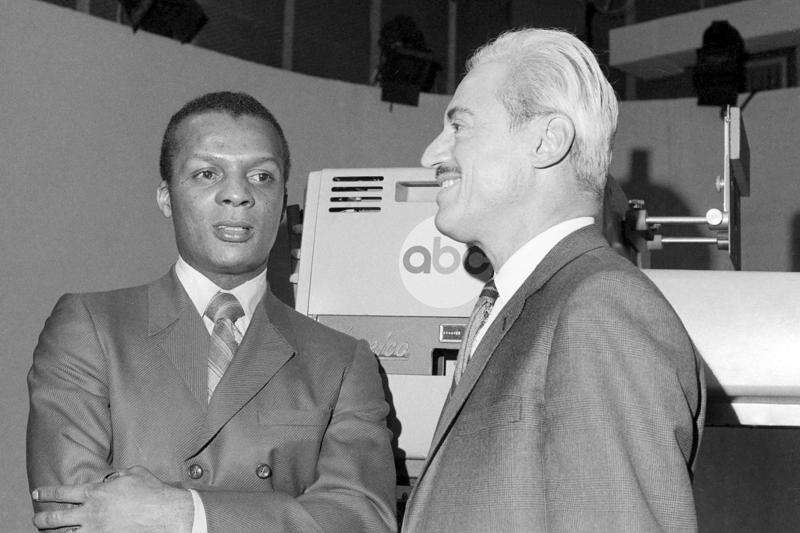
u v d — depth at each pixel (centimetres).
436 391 163
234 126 147
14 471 265
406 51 332
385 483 142
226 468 136
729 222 201
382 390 154
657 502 94
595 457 95
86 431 135
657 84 387
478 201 120
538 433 103
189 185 146
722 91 338
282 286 221
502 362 109
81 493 125
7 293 269
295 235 200
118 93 295
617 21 387
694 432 109
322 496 136
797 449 224
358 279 170
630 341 99
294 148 325
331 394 146
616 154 356
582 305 102
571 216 119
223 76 315
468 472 106
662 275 139
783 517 223
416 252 169
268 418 140
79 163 286
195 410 138
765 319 134
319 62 354
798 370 132
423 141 342
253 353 144
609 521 92
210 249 145
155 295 148
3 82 275
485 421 106
